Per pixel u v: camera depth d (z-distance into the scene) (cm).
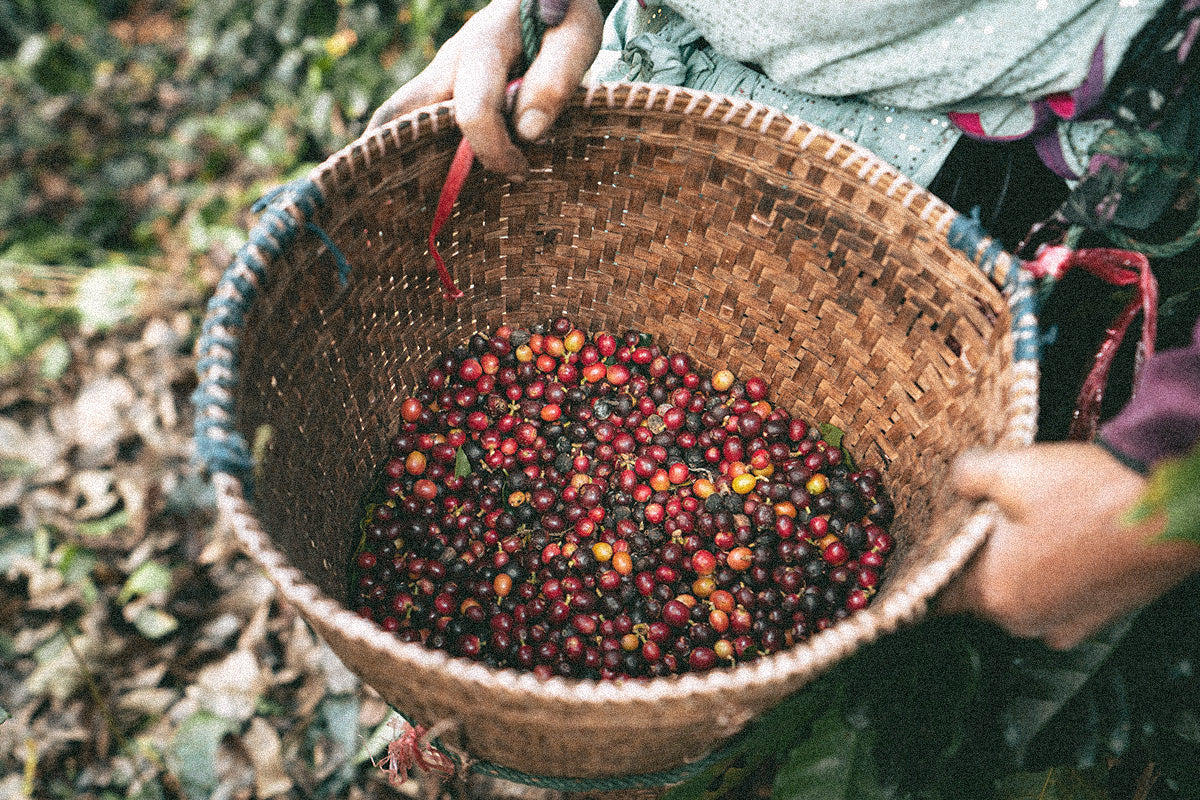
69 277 292
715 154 160
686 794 153
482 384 203
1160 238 146
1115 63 123
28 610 223
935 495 150
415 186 155
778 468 193
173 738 206
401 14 342
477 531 189
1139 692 151
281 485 141
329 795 201
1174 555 85
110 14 366
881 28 133
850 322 170
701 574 182
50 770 201
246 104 333
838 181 149
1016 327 123
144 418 259
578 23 143
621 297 200
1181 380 85
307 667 218
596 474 198
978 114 142
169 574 228
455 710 110
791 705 140
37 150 319
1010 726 142
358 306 162
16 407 258
